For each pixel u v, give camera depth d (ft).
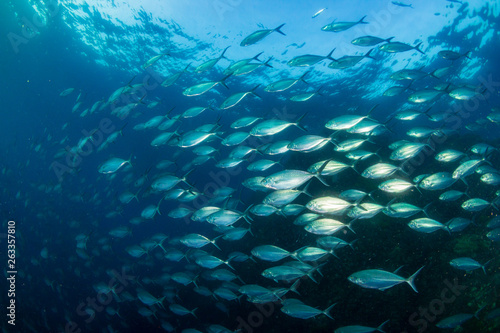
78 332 45.14
